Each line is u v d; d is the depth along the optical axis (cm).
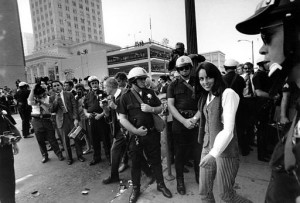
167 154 310
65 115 429
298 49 65
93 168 406
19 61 3055
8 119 256
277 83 77
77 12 8781
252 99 348
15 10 3006
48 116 453
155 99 274
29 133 730
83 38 9038
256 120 352
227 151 171
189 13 396
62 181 356
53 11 7931
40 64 6206
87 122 425
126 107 266
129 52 4462
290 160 68
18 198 308
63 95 433
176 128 269
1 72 2902
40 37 8519
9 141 236
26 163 455
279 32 70
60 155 465
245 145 371
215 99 179
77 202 288
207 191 192
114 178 338
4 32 2922
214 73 174
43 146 457
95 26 9675
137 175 267
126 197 277
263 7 71
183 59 267
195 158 282
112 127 336
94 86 420
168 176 311
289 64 68
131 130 257
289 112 75
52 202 292
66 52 7581
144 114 262
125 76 380
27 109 707
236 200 177
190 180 301
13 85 2989
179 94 271
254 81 340
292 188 74
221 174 174
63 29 8206
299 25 64
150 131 263
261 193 250
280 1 67
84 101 429
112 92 337
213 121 179
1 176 240
